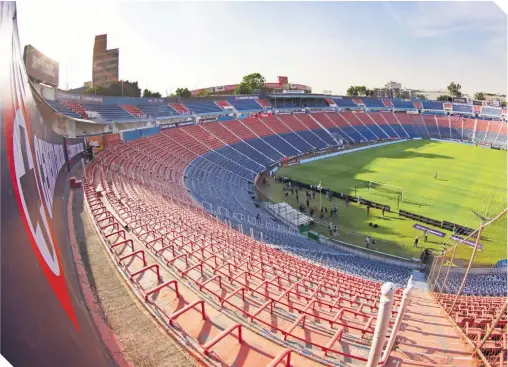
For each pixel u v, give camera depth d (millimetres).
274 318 9578
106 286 9758
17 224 5828
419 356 8914
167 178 36125
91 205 17406
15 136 7234
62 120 31047
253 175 52094
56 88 39875
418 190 44594
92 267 10844
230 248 16172
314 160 64250
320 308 11102
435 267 22516
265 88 127500
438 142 88125
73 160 27703
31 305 5113
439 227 32875
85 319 7512
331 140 81250
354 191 44250
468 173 53750
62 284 7270
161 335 7816
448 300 15812
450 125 100438
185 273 10906
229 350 7594
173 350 7383
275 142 69875
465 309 14055
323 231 32656
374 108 114688
